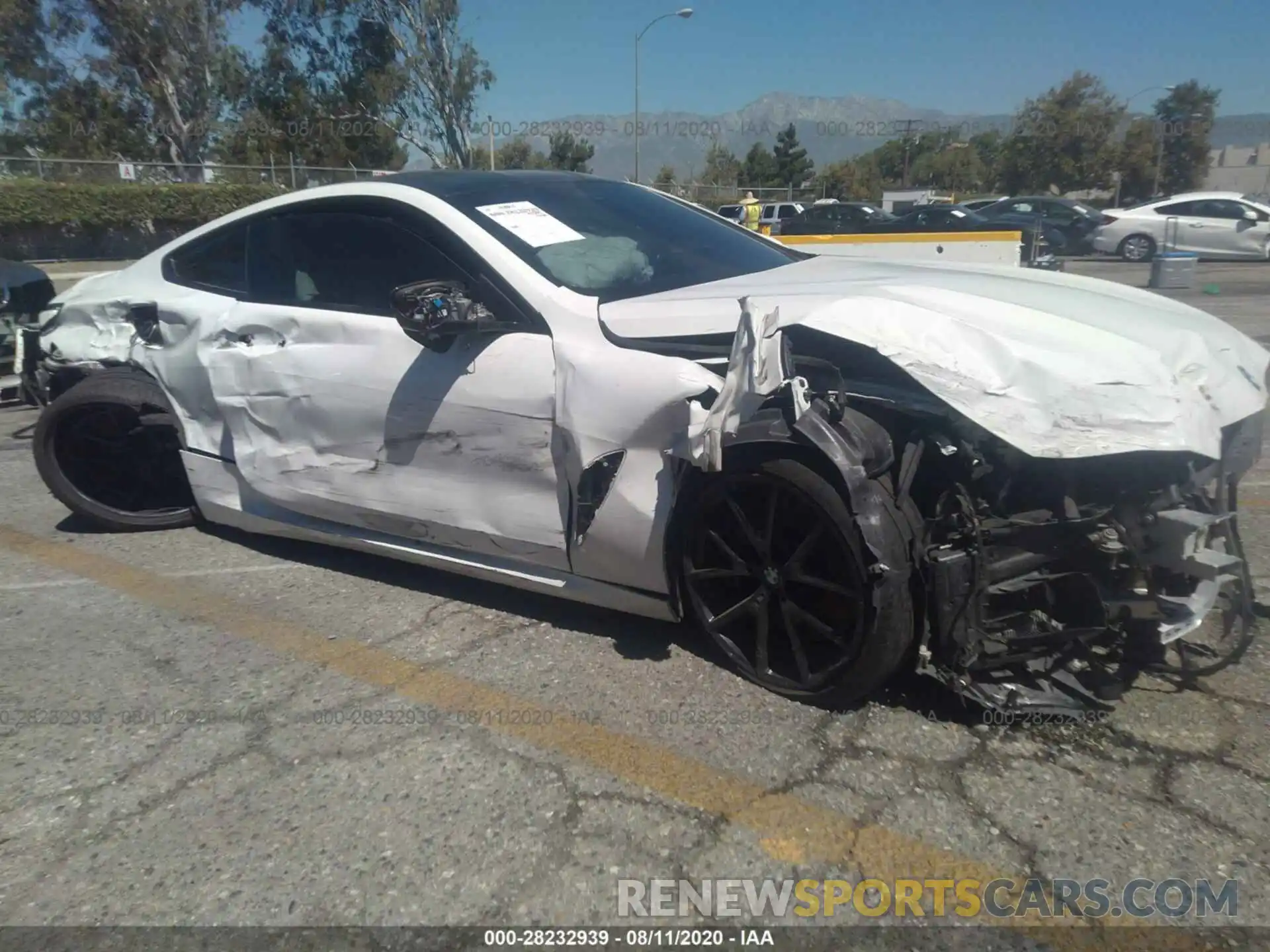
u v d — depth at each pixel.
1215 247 20.34
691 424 2.80
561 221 3.59
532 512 3.23
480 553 3.47
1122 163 47.66
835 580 2.77
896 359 2.58
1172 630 2.69
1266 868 2.21
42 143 42.03
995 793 2.49
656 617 3.20
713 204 40.56
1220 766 2.55
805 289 3.07
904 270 3.49
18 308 7.28
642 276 3.45
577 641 3.38
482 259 3.32
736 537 2.98
